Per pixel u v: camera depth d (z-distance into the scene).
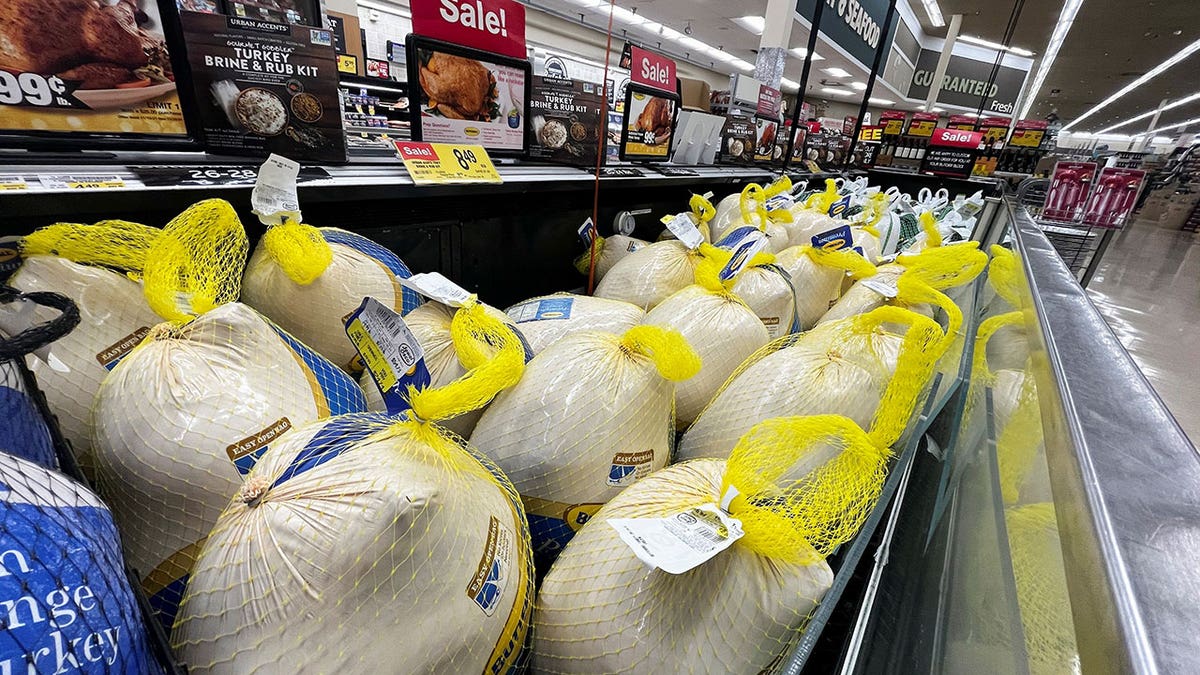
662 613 0.58
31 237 0.72
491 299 1.56
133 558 0.65
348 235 1.08
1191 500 0.28
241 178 0.94
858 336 1.03
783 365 0.94
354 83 2.28
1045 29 8.74
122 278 0.80
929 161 3.95
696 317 1.09
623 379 0.79
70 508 0.42
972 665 0.50
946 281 1.16
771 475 0.58
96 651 0.37
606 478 0.78
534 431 0.77
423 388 0.62
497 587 0.56
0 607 0.33
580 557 0.66
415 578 0.48
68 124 0.83
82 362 0.72
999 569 0.51
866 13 3.80
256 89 1.01
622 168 1.84
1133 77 12.26
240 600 0.47
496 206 1.44
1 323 0.61
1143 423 0.35
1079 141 28.84
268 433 0.66
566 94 1.61
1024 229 1.10
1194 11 6.82
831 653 0.72
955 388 1.01
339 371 0.85
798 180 3.25
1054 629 0.33
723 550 0.56
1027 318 0.65
